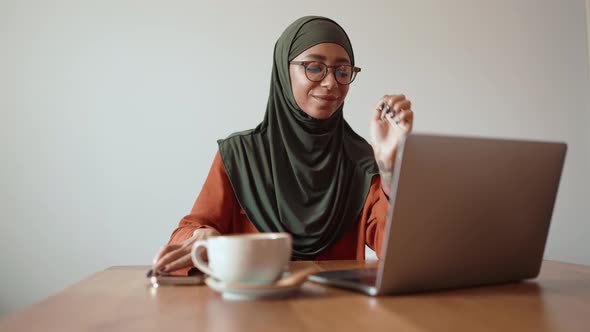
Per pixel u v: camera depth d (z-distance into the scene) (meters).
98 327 0.54
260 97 2.73
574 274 0.91
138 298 0.70
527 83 3.02
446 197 0.67
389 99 1.24
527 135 3.01
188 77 2.70
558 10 3.07
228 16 2.73
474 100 2.96
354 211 1.60
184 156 2.67
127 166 2.64
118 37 2.67
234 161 1.62
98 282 0.84
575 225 3.02
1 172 2.57
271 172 1.62
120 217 2.62
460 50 2.95
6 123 2.58
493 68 2.98
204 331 0.52
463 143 0.67
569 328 0.52
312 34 1.55
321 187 1.61
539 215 0.77
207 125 2.70
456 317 0.57
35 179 2.59
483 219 0.72
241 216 1.62
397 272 0.67
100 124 2.63
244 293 0.66
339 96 1.57
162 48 2.69
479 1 2.99
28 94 2.60
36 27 2.62
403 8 2.89
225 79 2.72
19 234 2.56
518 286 0.78
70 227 2.59
